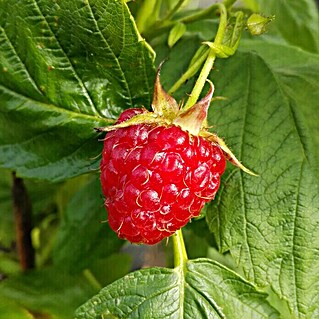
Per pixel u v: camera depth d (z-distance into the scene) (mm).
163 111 150
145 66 167
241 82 185
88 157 176
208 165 151
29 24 165
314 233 172
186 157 148
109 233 213
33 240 235
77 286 212
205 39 196
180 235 171
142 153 148
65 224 216
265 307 171
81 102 173
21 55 170
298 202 172
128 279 166
